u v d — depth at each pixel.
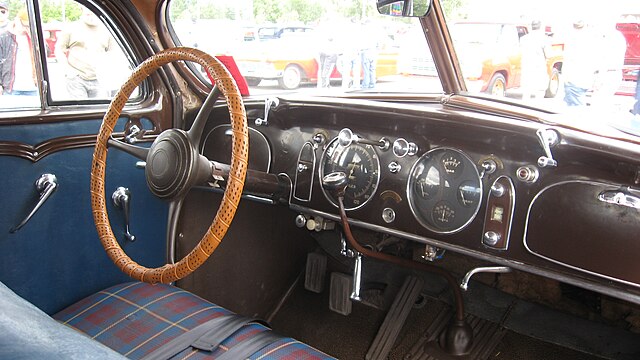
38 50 2.02
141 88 2.43
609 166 1.56
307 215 2.35
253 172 2.12
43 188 2.02
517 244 1.75
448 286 2.66
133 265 1.71
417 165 1.95
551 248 1.68
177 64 2.47
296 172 2.23
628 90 1.88
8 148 1.92
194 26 2.50
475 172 1.82
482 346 2.46
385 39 2.30
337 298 2.81
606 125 1.93
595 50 1.86
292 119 2.22
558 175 1.65
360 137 2.09
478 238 1.84
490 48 2.10
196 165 1.61
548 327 2.42
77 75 2.18
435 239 1.94
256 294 2.86
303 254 3.03
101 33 2.27
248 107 2.28
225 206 1.54
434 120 1.83
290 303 2.96
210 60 1.62
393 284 2.77
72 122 2.11
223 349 1.74
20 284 2.03
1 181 1.93
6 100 1.97
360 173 2.08
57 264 2.13
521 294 2.46
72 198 2.14
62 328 1.10
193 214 2.55
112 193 2.29
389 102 2.16
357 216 2.12
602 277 1.60
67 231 2.15
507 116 1.93
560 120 1.85
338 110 2.04
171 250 1.68
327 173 2.17
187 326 1.88
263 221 2.80
